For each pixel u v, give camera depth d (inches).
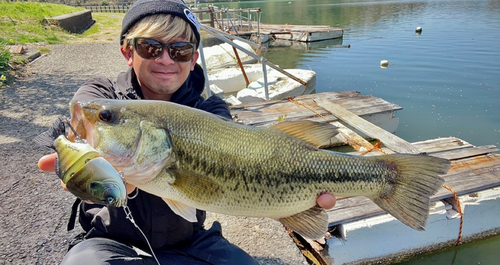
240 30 312.3
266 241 44.0
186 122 26.4
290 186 27.5
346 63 205.2
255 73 151.9
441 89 144.3
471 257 50.9
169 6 28.3
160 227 28.2
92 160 19.9
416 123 110.4
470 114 116.3
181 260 29.1
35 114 85.3
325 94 114.1
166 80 29.8
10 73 121.0
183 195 26.0
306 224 28.5
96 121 24.8
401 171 29.5
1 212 47.2
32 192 52.1
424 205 28.7
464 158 65.2
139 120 25.3
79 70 138.3
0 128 75.9
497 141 96.1
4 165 59.7
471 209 51.4
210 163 26.2
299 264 40.4
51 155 22.3
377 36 298.7
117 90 31.2
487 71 166.9
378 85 154.2
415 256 50.6
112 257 25.0
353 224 47.0
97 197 20.0
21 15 234.1
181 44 29.1
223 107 34.0
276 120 91.5
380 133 81.9
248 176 26.8
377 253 48.5
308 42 298.2
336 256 46.8
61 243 41.9
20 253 40.0
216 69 163.0
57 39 217.2
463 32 287.6
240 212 27.4
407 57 208.2
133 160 25.1
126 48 30.9
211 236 31.9
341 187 28.7
